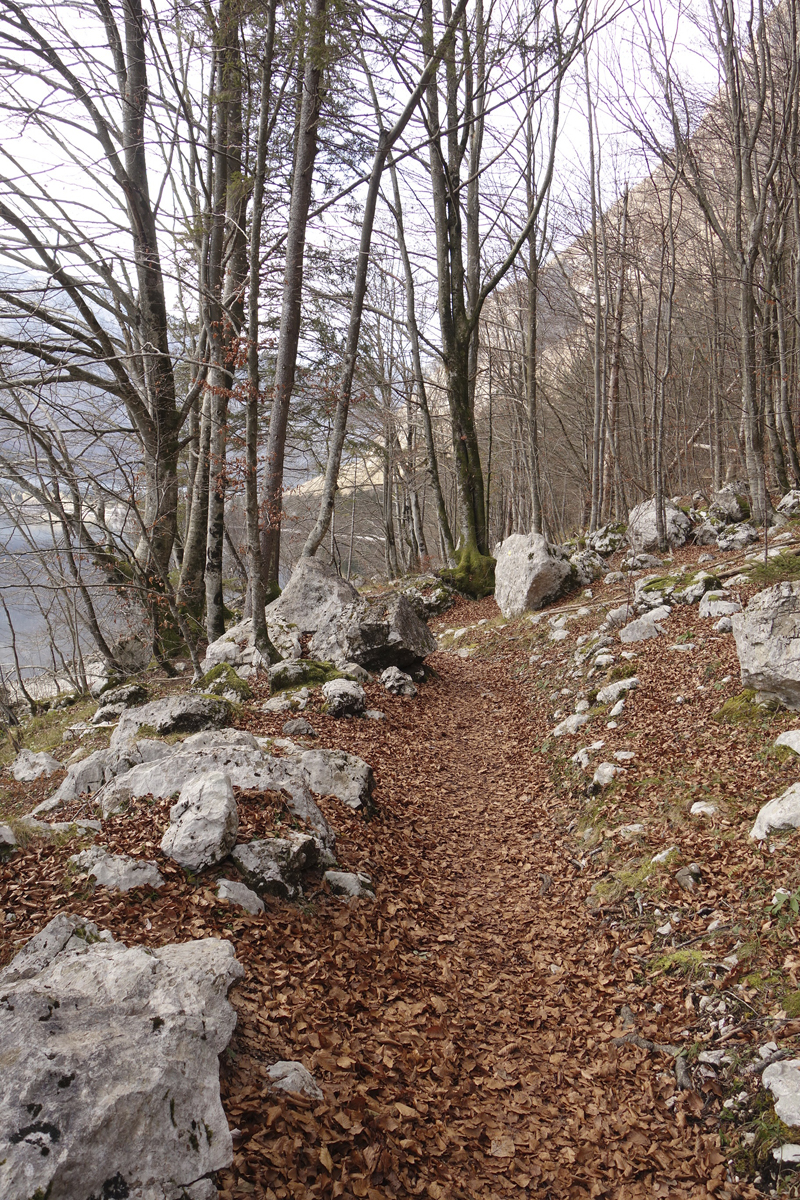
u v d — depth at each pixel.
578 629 14.49
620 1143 3.84
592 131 20.95
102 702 14.70
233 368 16.22
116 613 16.69
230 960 3.67
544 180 20.12
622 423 30.53
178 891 4.97
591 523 21.72
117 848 5.39
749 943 4.77
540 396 35.00
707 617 11.22
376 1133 3.51
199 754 6.51
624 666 10.79
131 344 17.70
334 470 15.87
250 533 12.59
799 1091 3.55
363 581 37.75
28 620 24.28
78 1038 2.82
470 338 24.08
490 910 6.54
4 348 13.74
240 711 10.46
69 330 14.26
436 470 24.25
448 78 19.42
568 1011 5.03
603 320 24.59
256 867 5.35
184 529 23.86
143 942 4.30
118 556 16.81
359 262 16.28
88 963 3.47
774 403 17.48
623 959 5.32
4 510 14.87
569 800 8.36
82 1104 2.52
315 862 5.84
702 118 15.64
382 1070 3.98
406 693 12.98
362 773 7.77
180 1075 2.80
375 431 28.34
